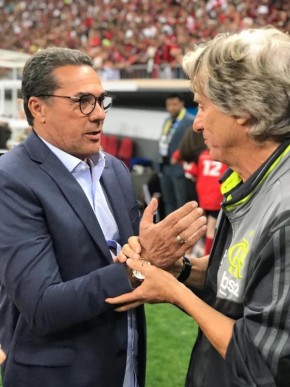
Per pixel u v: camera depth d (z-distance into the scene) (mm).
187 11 9156
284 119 950
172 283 1101
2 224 1174
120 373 1319
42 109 1225
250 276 984
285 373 893
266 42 946
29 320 1174
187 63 1044
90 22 11562
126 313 1335
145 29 9516
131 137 7969
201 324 1033
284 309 884
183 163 4836
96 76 1236
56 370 1249
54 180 1227
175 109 5371
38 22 13875
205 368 1111
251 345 916
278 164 967
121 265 1171
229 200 1033
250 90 928
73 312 1144
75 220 1223
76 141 1236
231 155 1028
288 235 887
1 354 1252
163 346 3037
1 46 14703
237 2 8297
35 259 1156
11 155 1251
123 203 1399
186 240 1126
